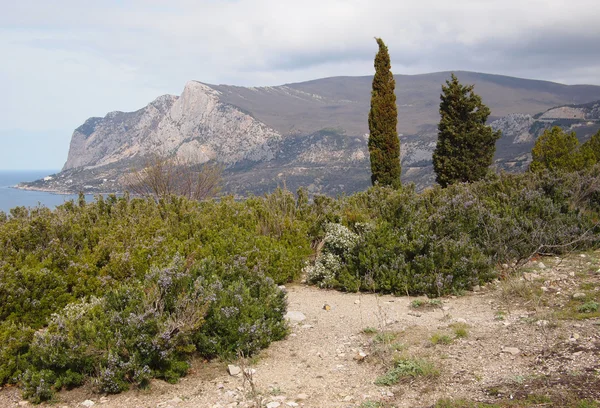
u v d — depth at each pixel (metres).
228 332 5.14
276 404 3.93
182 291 5.21
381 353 4.88
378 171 19.95
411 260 7.94
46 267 6.89
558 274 7.26
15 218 9.23
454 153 22.36
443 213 9.41
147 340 4.55
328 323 6.29
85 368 4.55
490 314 5.99
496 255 7.99
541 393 3.54
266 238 9.16
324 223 10.49
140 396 4.32
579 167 23.02
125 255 7.16
